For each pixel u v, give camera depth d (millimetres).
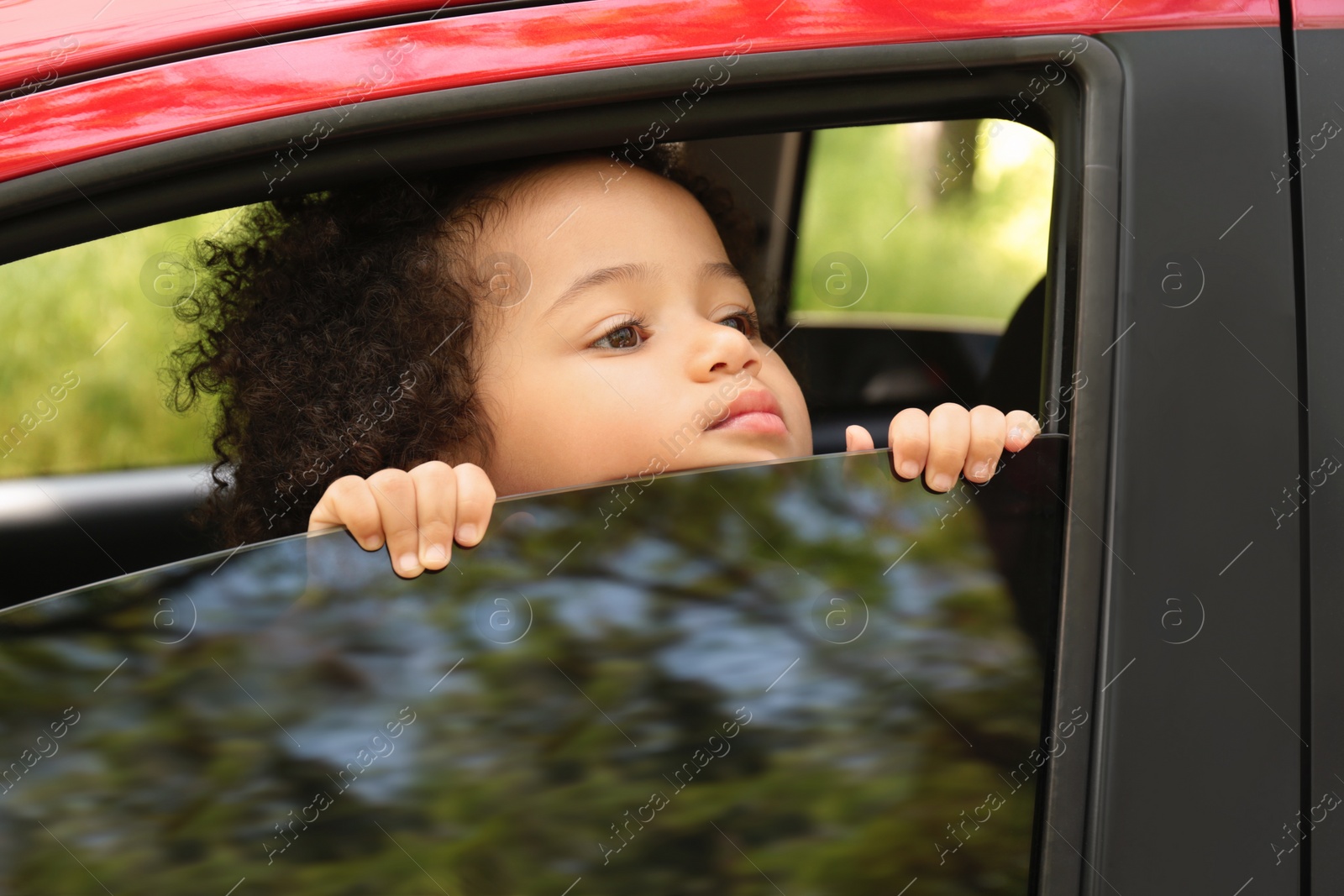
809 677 708
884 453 730
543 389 1006
